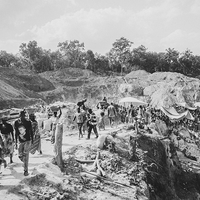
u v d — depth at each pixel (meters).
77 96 60.88
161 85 53.72
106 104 22.08
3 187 6.66
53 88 64.75
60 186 7.04
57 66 88.94
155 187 10.78
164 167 13.70
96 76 80.88
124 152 11.14
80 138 14.17
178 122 27.94
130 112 19.88
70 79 73.19
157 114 25.25
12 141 9.04
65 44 92.50
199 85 52.09
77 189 7.24
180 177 14.72
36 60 84.44
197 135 26.67
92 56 92.69
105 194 7.38
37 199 6.27
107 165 9.41
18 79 58.75
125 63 92.94
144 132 16.14
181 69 94.19
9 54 84.62
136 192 8.02
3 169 8.37
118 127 17.64
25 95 51.56
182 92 48.31
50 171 7.77
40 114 19.08
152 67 95.12
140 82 61.91
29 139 7.61
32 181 6.93
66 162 8.80
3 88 45.03
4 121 8.84
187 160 20.81
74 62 91.12
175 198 11.64
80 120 14.08
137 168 10.16
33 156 10.17
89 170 8.78
